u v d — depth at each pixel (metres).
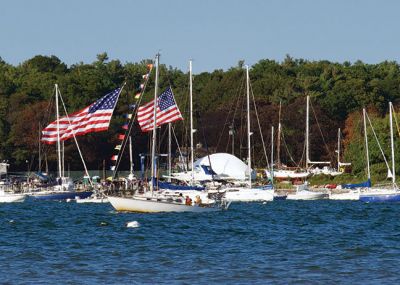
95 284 160.88
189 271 174.00
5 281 163.62
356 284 161.00
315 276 168.88
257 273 171.88
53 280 164.75
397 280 164.62
